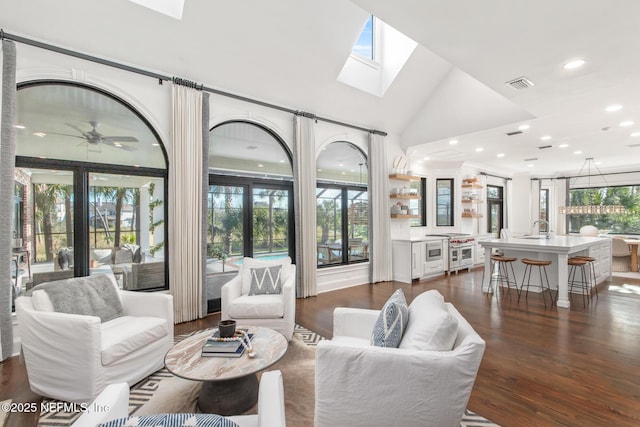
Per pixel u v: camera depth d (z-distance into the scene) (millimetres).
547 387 2246
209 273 4168
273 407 1181
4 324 2641
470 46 2750
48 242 3082
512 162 7988
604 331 3326
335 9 3656
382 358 1398
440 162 7555
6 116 2643
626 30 2455
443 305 1906
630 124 4680
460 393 1350
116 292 2703
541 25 2436
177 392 2180
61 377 2053
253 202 4574
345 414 1449
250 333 2295
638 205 8516
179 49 3445
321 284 5152
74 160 3188
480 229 8547
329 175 5512
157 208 3707
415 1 2229
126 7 2949
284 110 4605
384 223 5934
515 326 3484
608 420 1884
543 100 3805
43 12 2744
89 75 3141
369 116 5551
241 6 3264
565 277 4242
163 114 3600
